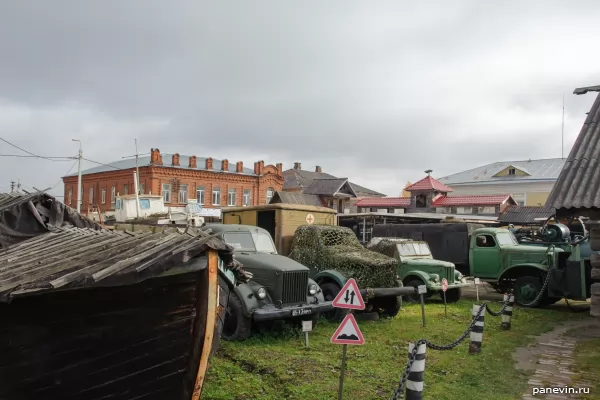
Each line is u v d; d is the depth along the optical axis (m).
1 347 4.27
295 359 8.04
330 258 11.73
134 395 4.85
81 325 4.52
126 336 4.71
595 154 9.19
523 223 28.52
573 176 8.94
